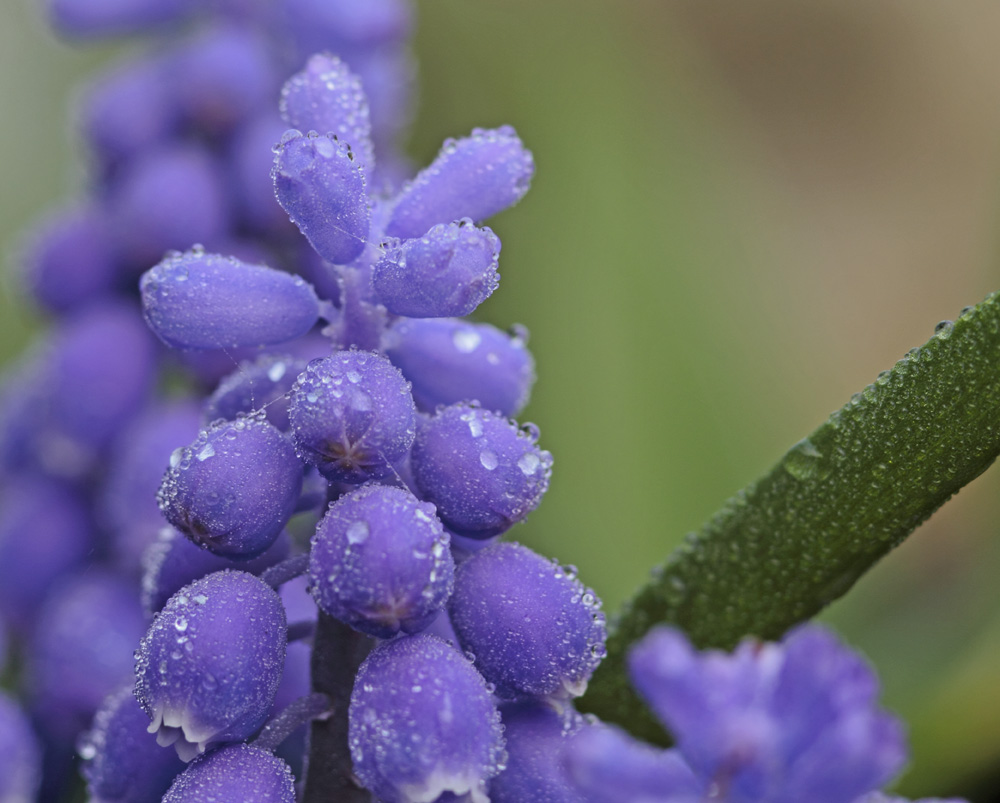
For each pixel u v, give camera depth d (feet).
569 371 0.60
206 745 0.37
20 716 0.48
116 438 0.63
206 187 0.60
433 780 0.35
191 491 0.37
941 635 0.49
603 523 0.58
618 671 0.40
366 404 0.36
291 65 0.64
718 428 0.60
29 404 0.65
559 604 0.37
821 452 0.39
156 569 0.38
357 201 0.37
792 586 0.39
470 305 0.36
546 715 0.37
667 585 0.40
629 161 0.65
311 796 0.38
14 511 0.65
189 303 0.37
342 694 0.37
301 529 0.42
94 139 0.64
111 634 0.58
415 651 0.36
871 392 0.39
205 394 0.59
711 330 0.62
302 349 0.44
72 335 0.63
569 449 0.59
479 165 0.38
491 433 0.37
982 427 0.38
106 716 0.38
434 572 0.36
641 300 0.62
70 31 0.65
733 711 0.33
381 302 0.37
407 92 0.64
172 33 0.67
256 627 0.36
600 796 0.33
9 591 0.64
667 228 0.63
